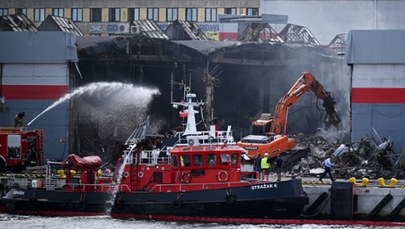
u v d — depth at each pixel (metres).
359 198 139.62
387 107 181.38
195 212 134.50
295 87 189.25
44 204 140.62
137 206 136.38
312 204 139.50
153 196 135.88
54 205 140.12
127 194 137.12
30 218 138.00
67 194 139.75
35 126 188.88
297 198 133.25
